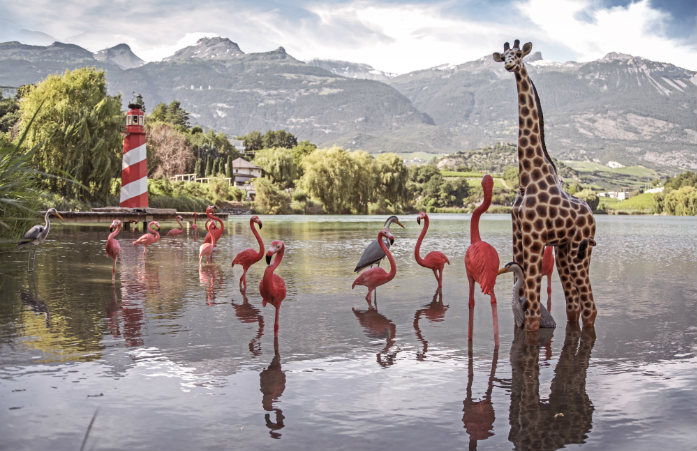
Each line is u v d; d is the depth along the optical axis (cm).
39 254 1802
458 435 450
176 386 555
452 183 15475
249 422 471
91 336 745
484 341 740
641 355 674
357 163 8381
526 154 805
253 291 1127
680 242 2770
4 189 1350
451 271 1478
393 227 4097
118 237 2644
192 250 2036
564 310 964
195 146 11150
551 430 461
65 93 4378
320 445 431
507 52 811
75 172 4122
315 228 3784
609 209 14538
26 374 586
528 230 782
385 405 511
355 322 850
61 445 426
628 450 428
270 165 9000
